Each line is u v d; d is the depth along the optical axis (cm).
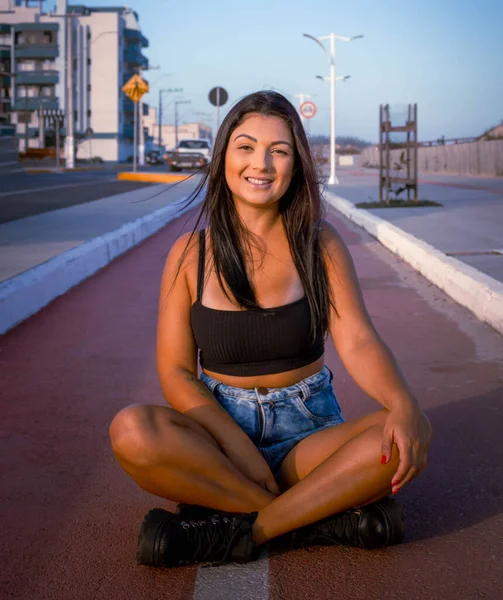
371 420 233
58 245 846
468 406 391
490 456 325
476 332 548
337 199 1822
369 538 238
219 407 244
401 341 528
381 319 597
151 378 445
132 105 9438
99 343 526
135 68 9538
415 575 229
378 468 222
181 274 258
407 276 802
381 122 1596
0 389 423
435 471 310
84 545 253
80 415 381
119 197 1786
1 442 345
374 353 243
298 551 244
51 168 4441
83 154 8938
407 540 252
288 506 229
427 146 4188
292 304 246
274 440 249
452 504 280
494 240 956
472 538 253
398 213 1388
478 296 596
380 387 234
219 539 232
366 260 934
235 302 246
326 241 256
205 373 261
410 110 1572
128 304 661
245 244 250
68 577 232
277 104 246
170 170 3781
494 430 356
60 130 8700
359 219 1373
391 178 1636
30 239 903
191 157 3728
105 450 336
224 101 3006
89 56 8894
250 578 228
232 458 238
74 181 2680
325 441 239
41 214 1276
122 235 1009
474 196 1802
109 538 257
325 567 234
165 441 224
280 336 245
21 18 8844
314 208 253
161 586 225
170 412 230
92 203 1572
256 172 240
